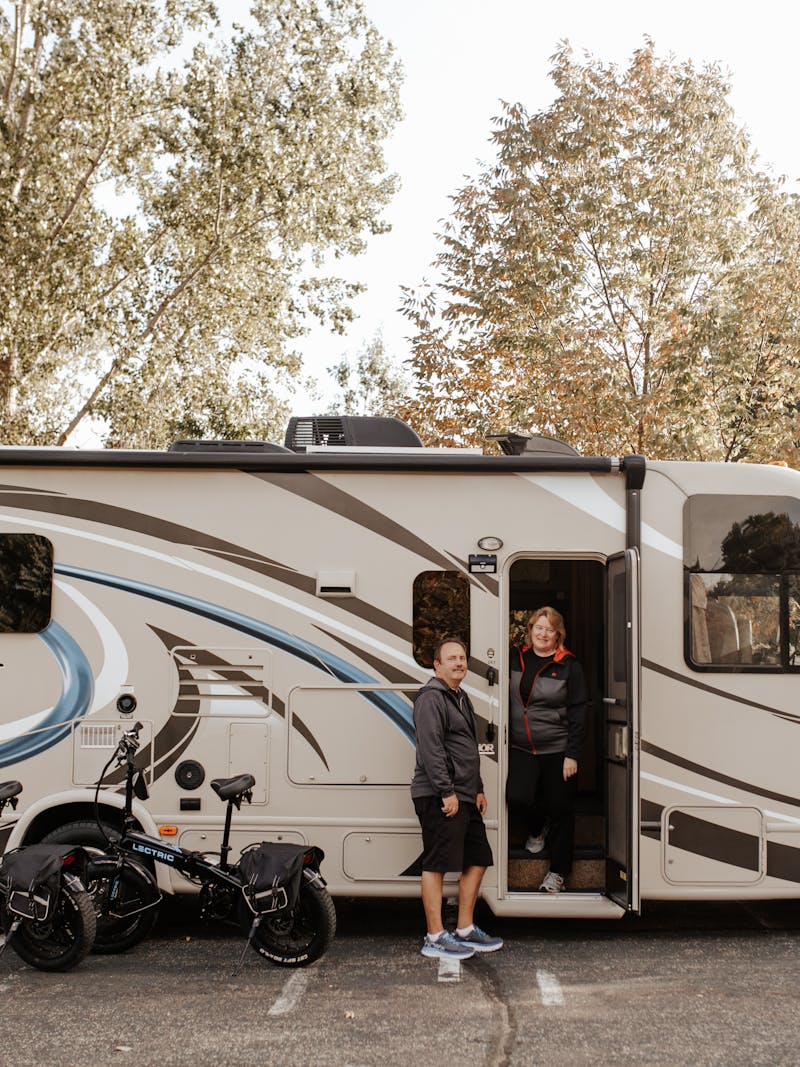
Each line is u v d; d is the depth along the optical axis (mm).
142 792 5719
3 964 5484
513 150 14414
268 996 4957
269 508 6031
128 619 5977
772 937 6113
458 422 14195
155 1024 4590
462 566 6016
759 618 6023
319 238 20453
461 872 5695
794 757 5965
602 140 14188
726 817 5926
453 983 5160
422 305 14477
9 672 5961
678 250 14203
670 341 13867
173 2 18891
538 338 13664
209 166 18938
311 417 6855
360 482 6055
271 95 19766
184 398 20781
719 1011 4785
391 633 5980
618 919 6516
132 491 6039
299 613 5984
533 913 5848
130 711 5930
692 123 14273
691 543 6047
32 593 5996
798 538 6070
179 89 18781
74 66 18125
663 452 13430
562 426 13594
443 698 5527
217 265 19438
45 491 6039
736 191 14508
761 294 13594
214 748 5914
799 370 13711
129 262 19375
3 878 5281
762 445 13602
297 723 5926
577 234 14344
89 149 18609
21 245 17406
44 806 5871
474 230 14383
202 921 6328
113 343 19203
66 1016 4688
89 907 5316
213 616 5980
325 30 20062
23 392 17984
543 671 6102
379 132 20766
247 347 21203
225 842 5453
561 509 6047
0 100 17938
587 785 7348
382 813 5887
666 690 5949
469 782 5520
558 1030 4543
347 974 5305
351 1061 4203
